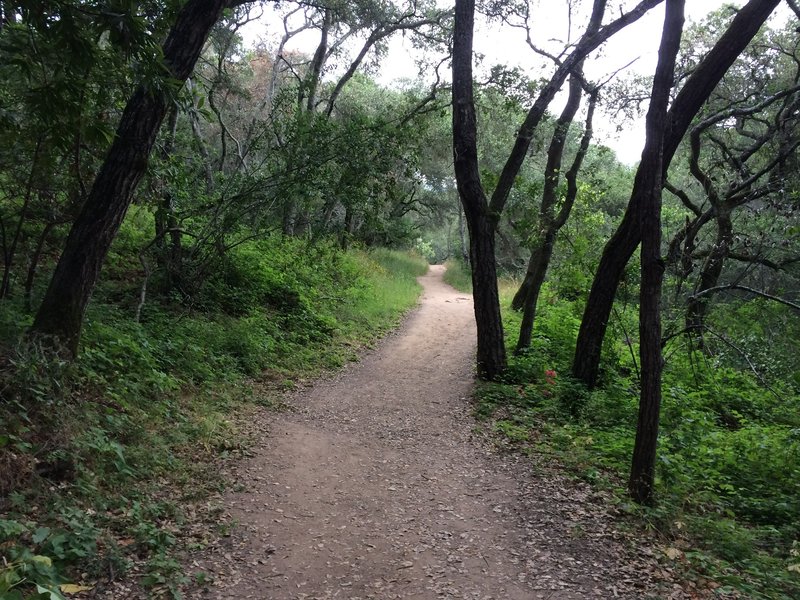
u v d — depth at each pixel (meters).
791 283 16.89
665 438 8.27
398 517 5.77
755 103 14.92
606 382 11.53
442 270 42.22
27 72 4.60
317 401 9.95
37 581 3.65
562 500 6.25
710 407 11.09
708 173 15.63
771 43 16.67
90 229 6.86
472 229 11.52
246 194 12.07
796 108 14.42
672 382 12.03
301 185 12.16
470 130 11.15
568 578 4.64
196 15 7.15
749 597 4.39
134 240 13.59
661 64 5.93
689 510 6.14
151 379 7.71
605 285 10.89
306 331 13.73
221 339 10.73
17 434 5.19
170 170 10.52
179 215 11.88
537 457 7.62
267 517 5.53
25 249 9.94
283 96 13.11
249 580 4.42
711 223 17.92
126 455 5.89
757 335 14.84
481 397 10.38
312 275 17.83
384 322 17.70
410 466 7.27
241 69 21.98
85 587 3.84
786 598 4.45
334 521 5.60
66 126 4.91
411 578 4.61
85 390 6.66
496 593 4.41
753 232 13.98
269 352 11.62
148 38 4.31
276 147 12.54
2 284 8.24
